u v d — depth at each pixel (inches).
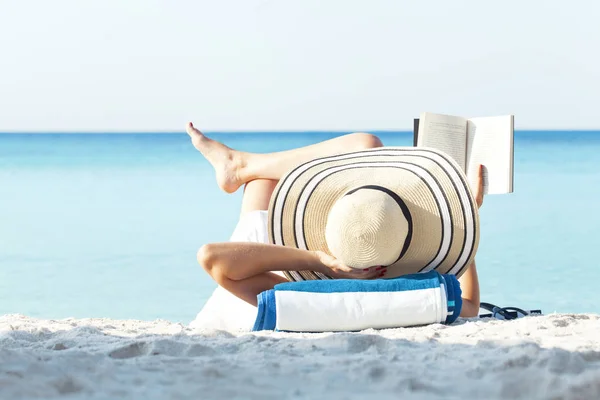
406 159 149.3
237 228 176.1
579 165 1045.2
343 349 109.0
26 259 500.4
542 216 634.8
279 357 102.4
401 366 95.5
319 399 81.4
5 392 80.7
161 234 596.4
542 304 353.4
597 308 344.5
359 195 137.9
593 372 88.7
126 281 437.4
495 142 169.9
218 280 143.6
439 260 145.4
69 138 1330.0
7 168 1080.2
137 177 968.9
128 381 88.6
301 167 155.2
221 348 111.0
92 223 656.4
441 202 142.9
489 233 555.5
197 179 940.6
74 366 94.4
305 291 132.3
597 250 486.0
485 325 131.6
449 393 84.3
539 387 84.0
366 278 142.4
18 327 132.0
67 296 400.8
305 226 150.2
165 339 110.8
